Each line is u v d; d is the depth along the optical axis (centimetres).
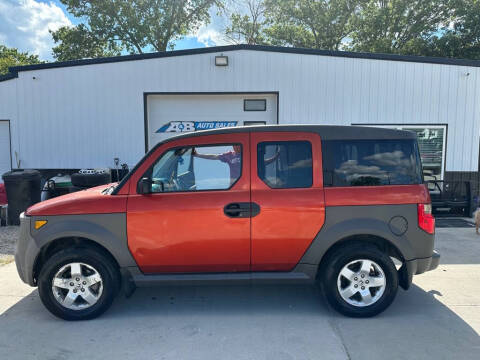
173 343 308
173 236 342
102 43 2138
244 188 347
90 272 348
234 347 300
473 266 498
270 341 310
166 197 345
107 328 334
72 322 346
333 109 890
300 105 888
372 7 2136
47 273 339
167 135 919
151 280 346
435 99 895
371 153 356
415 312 363
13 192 713
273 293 416
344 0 2167
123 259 343
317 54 876
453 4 1945
